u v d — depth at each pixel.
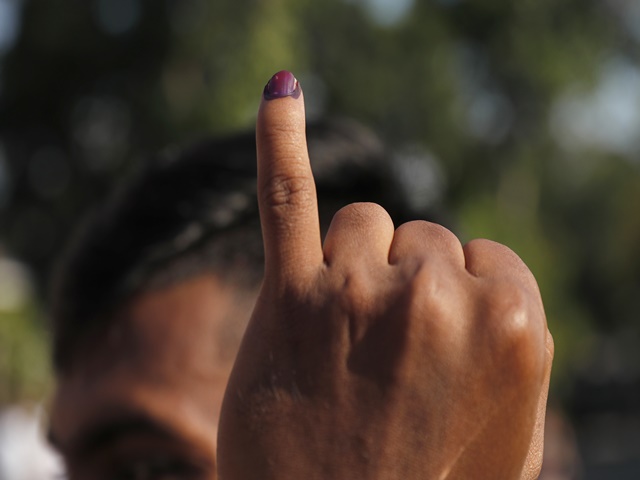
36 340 7.39
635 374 22.81
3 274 9.77
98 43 8.72
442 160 9.98
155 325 1.32
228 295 1.31
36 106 9.44
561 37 10.12
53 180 9.80
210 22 7.48
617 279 23.77
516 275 0.70
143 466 1.31
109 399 1.31
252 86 7.26
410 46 9.70
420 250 0.71
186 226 1.34
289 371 0.69
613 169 22.38
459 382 0.67
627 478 15.54
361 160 1.43
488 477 0.66
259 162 0.72
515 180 10.50
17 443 4.64
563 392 10.23
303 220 0.72
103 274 1.37
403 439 0.67
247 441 0.69
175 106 7.95
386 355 0.68
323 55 8.92
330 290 0.70
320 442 0.68
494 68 10.10
